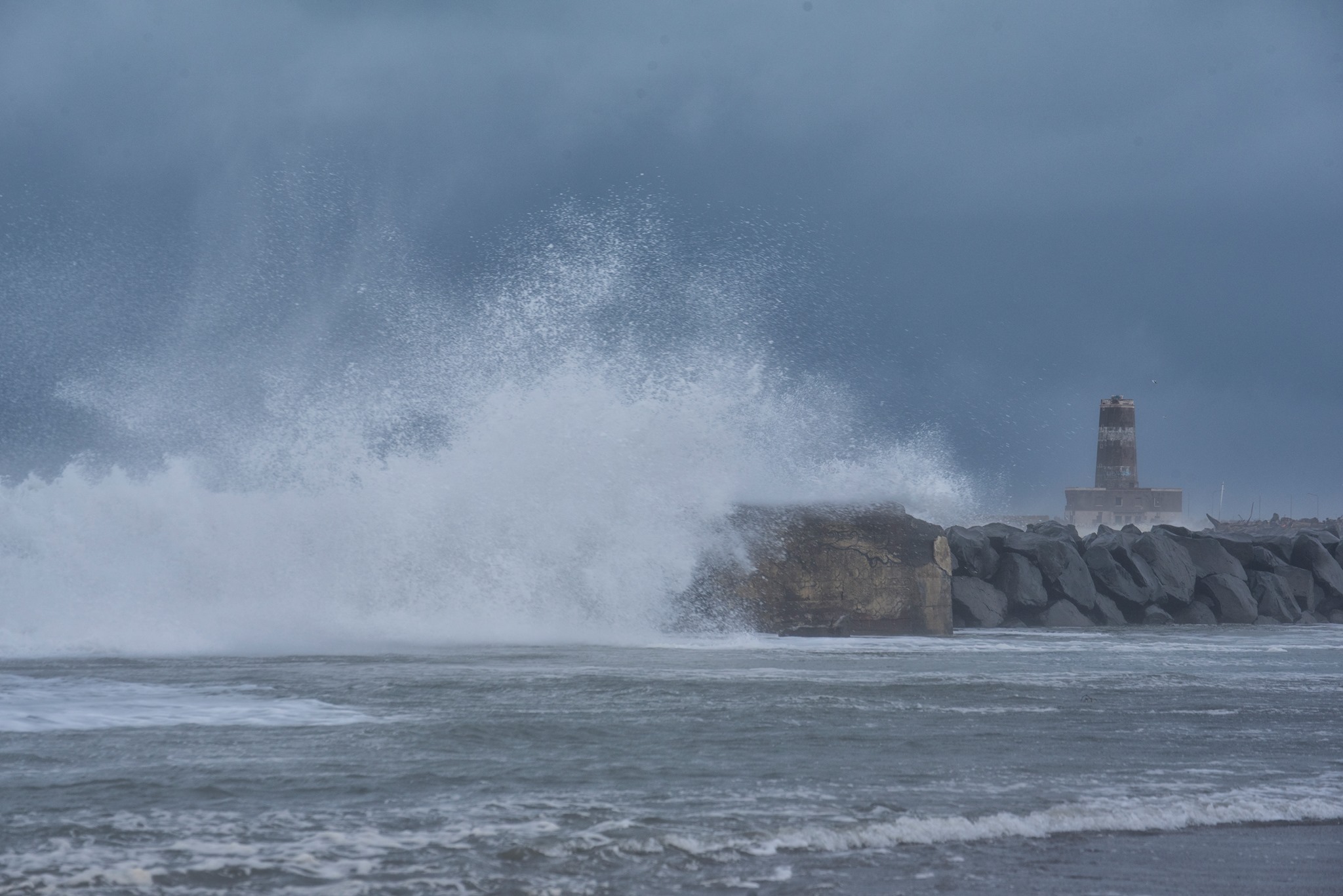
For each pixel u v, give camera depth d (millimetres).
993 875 17938
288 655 45531
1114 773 25062
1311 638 69812
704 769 24500
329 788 22062
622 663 44625
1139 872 18328
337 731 28031
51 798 20781
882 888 17188
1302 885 17969
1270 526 168750
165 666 40719
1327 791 23594
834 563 62594
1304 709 35531
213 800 20953
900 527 63781
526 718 30484
